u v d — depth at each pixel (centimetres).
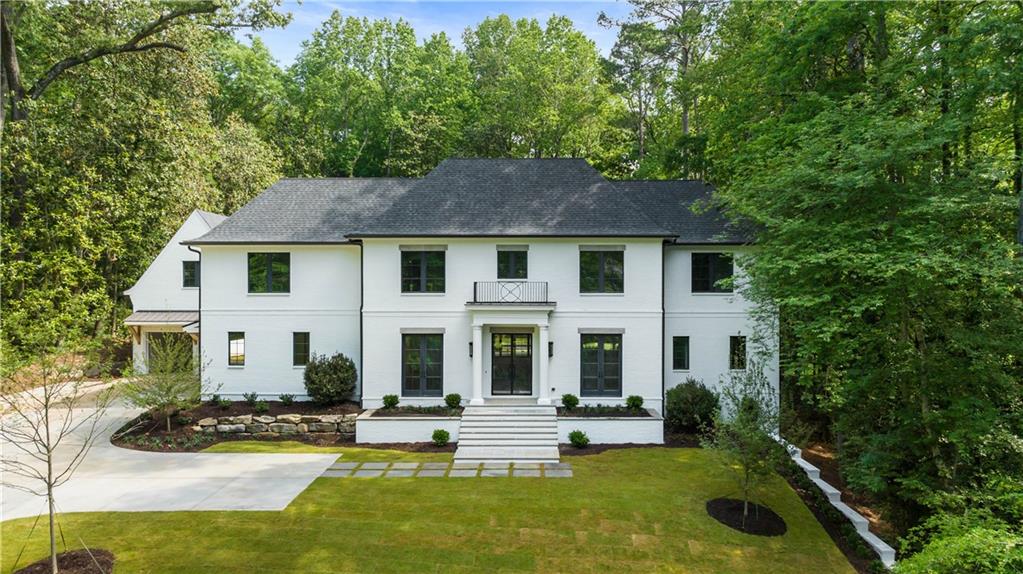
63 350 1200
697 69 2700
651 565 1055
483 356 2083
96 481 1462
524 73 3866
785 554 1112
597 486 1439
